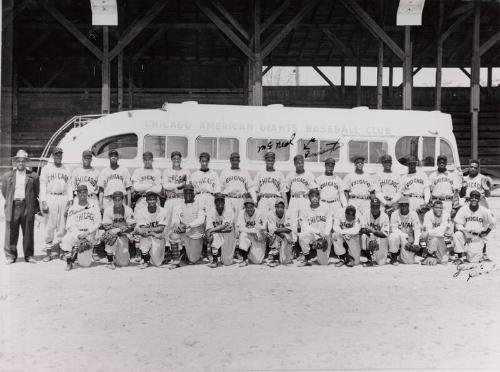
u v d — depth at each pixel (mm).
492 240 12156
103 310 6625
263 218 9445
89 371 4820
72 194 9656
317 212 9484
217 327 6039
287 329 5988
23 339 5594
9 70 22469
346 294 7445
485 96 25094
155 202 9078
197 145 11195
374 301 7105
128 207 9227
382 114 11578
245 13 18672
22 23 19844
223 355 5227
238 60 23984
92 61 23531
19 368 4867
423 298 7266
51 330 5891
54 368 4883
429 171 11539
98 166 10906
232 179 9906
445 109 25016
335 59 24859
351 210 9242
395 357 5180
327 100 24969
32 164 12992
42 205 9469
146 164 9898
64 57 23469
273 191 9891
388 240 9484
